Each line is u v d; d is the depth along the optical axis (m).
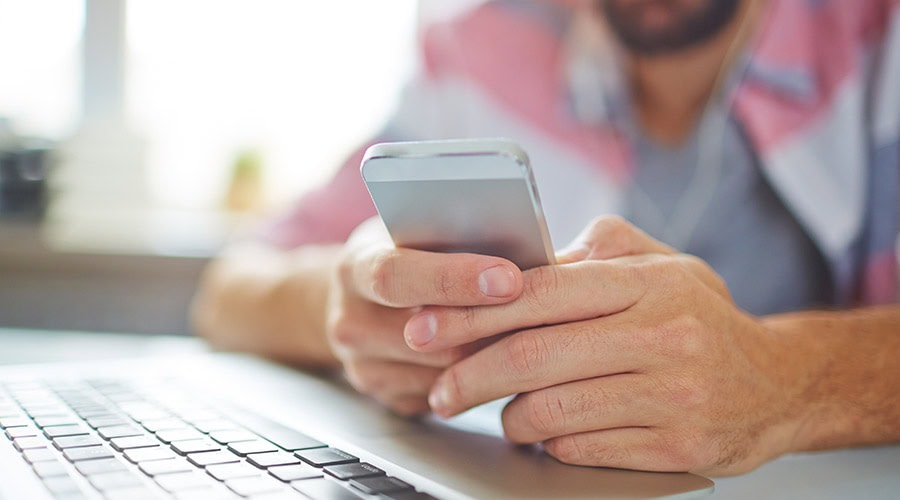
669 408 0.40
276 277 0.85
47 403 0.49
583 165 1.03
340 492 0.32
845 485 0.43
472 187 0.35
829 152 0.91
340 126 1.47
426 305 0.43
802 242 0.93
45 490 0.32
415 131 1.13
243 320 0.84
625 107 1.03
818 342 0.51
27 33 1.58
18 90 1.59
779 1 0.92
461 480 0.36
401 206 0.38
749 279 0.94
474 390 0.43
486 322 0.41
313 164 1.50
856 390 0.50
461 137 1.12
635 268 0.42
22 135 1.50
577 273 0.41
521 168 0.33
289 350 0.78
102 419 0.45
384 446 0.43
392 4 1.42
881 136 0.90
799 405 0.47
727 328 0.43
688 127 1.02
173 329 1.37
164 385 0.58
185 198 1.58
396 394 0.53
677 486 0.38
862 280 0.91
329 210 1.07
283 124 1.52
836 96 0.91
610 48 1.03
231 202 1.53
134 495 0.31
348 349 0.54
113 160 1.54
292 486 0.33
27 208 1.44
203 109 1.55
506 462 0.41
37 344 1.05
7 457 0.37
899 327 0.54
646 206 1.00
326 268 0.79
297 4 1.48
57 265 1.40
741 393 0.43
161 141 1.57
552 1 1.11
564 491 0.36
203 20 1.53
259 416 0.48
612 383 0.41
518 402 0.43
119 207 1.55
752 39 0.94
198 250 1.39
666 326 0.41
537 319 0.41
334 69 1.47
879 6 0.92
